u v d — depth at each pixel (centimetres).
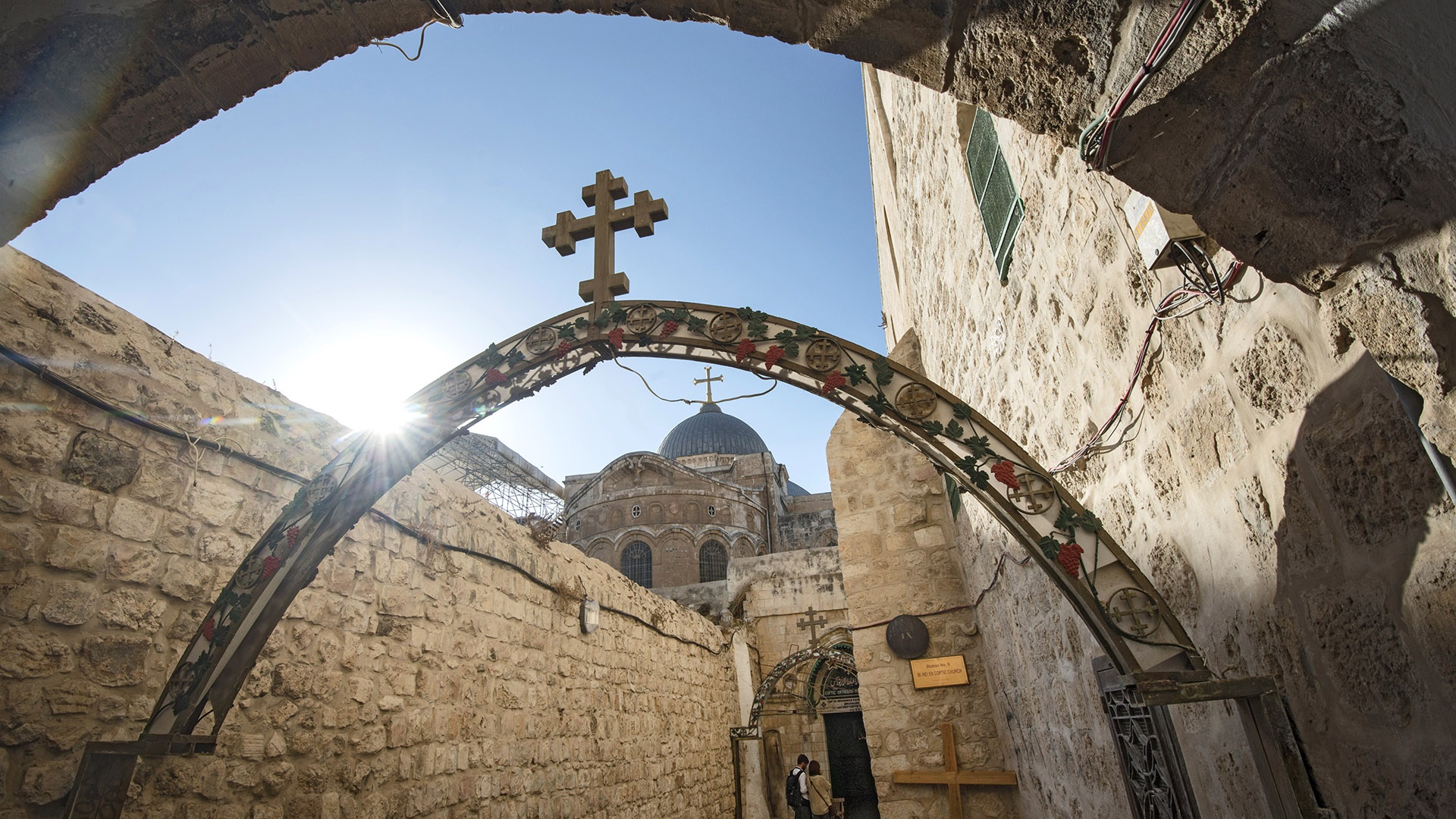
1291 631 197
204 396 405
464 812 569
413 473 567
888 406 290
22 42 200
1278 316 186
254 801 396
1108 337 289
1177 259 211
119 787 271
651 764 994
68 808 263
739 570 1714
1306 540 187
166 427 378
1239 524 219
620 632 968
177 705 281
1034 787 624
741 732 1315
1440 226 132
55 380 330
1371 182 142
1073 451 352
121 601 345
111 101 218
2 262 317
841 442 905
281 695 423
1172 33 153
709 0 206
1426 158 133
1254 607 214
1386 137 138
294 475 453
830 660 1346
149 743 271
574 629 823
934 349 724
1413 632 153
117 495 352
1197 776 271
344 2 211
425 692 545
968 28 186
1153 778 321
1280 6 142
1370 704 169
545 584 764
